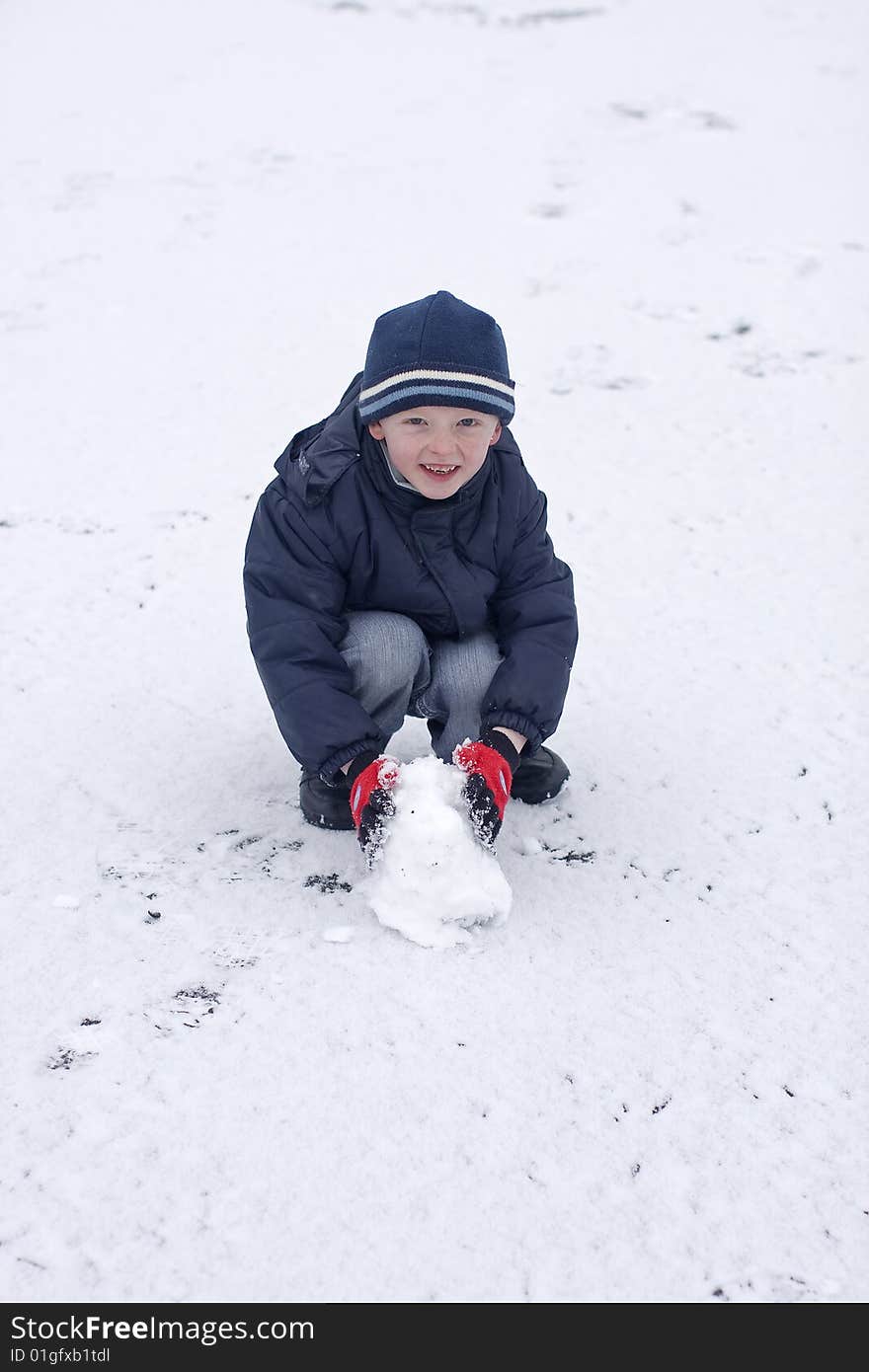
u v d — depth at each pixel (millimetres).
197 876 2135
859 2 8891
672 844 2242
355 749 2051
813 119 6578
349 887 2113
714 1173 1618
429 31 8438
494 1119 1679
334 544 2094
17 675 2727
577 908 2074
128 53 7996
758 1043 1814
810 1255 1526
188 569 3160
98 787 2375
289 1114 1677
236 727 2580
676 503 3480
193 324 4570
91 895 2078
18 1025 1812
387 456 2059
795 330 4469
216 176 5969
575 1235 1536
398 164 6090
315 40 8203
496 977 1915
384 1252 1511
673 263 4992
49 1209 1547
